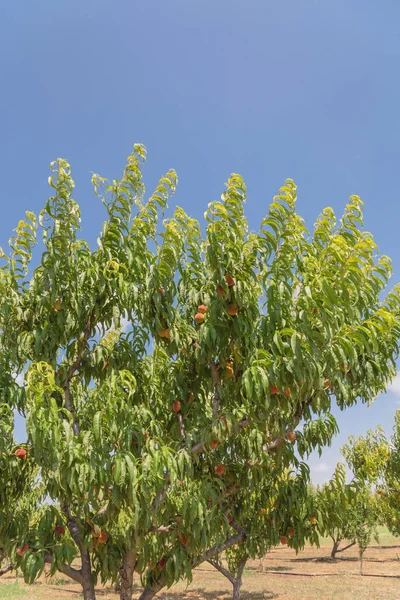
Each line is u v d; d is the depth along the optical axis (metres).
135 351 5.93
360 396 6.85
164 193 5.59
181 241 5.49
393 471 18.09
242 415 5.54
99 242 5.49
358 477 7.56
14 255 5.68
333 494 7.26
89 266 5.48
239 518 6.69
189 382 6.15
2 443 5.14
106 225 5.56
